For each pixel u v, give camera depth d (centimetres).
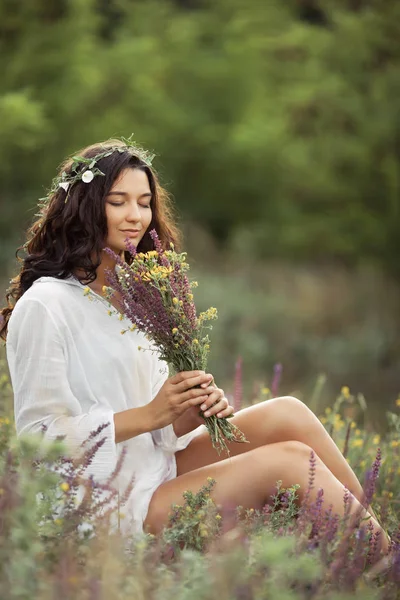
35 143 1812
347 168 2139
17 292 408
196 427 400
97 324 382
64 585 268
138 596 278
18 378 370
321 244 2072
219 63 2127
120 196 392
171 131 2072
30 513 282
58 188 398
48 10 1912
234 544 304
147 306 370
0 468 324
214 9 2236
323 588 300
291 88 2070
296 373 1451
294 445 378
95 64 1925
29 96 1803
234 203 2220
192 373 370
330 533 322
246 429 400
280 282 1836
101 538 308
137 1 2127
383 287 1847
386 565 329
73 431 361
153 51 2014
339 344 1530
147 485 377
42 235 399
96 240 389
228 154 2109
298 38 2073
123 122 1950
